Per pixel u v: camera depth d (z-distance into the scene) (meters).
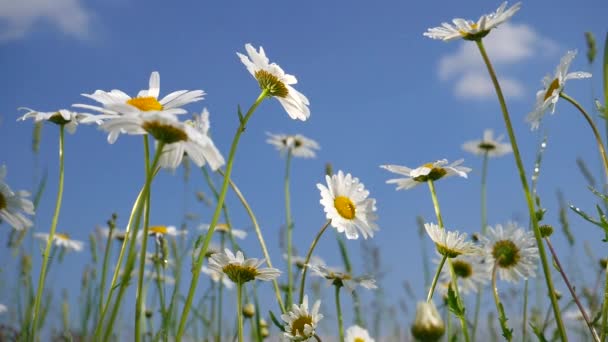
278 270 0.40
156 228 0.58
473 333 0.54
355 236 0.44
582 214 0.35
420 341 0.27
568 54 0.36
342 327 0.46
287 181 0.62
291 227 0.60
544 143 0.41
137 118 0.29
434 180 0.46
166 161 0.32
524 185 0.34
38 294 0.40
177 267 0.57
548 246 0.41
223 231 0.61
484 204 0.63
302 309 0.41
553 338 0.47
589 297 0.52
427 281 0.57
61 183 0.41
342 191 0.46
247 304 0.55
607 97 0.36
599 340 0.36
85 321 0.56
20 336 0.51
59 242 0.64
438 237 0.42
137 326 0.29
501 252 0.40
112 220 0.45
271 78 0.39
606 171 0.36
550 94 0.37
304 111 0.40
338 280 0.46
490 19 0.36
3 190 0.38
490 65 0.36
